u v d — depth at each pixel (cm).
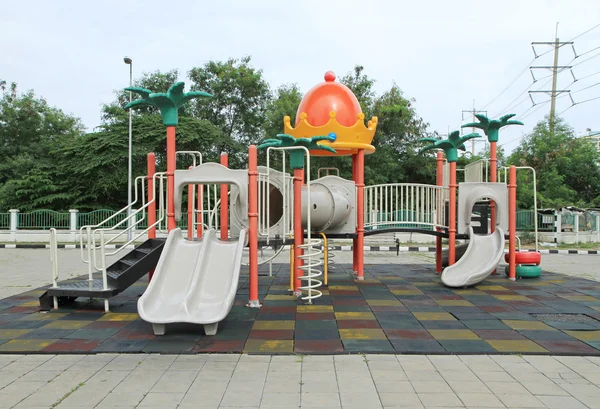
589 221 2184
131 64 2000
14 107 3244
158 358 452
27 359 451
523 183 2605
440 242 1016
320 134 862
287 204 750
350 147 869
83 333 537
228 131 2802
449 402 348
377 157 2389
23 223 2058
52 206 2409
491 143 943
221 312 514
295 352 464
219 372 412
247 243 676
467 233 940
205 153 2450
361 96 2498
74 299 715
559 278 966
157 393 366
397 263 1278
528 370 418
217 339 509
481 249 892
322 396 359
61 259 1405
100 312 649
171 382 389
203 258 595
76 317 620
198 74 2766
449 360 445
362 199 909
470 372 412
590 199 2788
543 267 1226
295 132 884
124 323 586
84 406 343
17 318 614
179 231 642
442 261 1039
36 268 1175
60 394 365
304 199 807
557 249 1756
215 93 2722
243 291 816
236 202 757
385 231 950
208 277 580
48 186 2392
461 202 930
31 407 342
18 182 2394
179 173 657
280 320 598
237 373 410
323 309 665
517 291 815
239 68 2716
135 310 662
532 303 711
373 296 766
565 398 356
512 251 934
